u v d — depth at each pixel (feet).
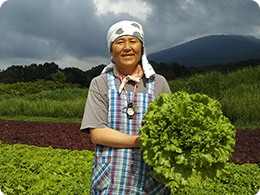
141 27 8.04
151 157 6.97
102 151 7.70
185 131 6.82
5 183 14.44
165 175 6.69
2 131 32.53
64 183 13.51
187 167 6.87
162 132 6.93
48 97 61.82
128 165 7.50
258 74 45.03
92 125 7.55
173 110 6.97
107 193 7.41
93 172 7.77
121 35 7.66
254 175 14.52
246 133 26.30
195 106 7.27
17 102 51.39
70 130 31.73
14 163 17.01
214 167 7.08
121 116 7.70
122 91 7.86
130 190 7.44
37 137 28.63
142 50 8.20
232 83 44.52
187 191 12.86
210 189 13.24
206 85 45.09
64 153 20.25
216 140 6.93
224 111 34.86
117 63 7.96
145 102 7.82
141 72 8.13
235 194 12.97
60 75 92.99
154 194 7.65
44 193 13.15
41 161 17.42
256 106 32.78
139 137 6.97
